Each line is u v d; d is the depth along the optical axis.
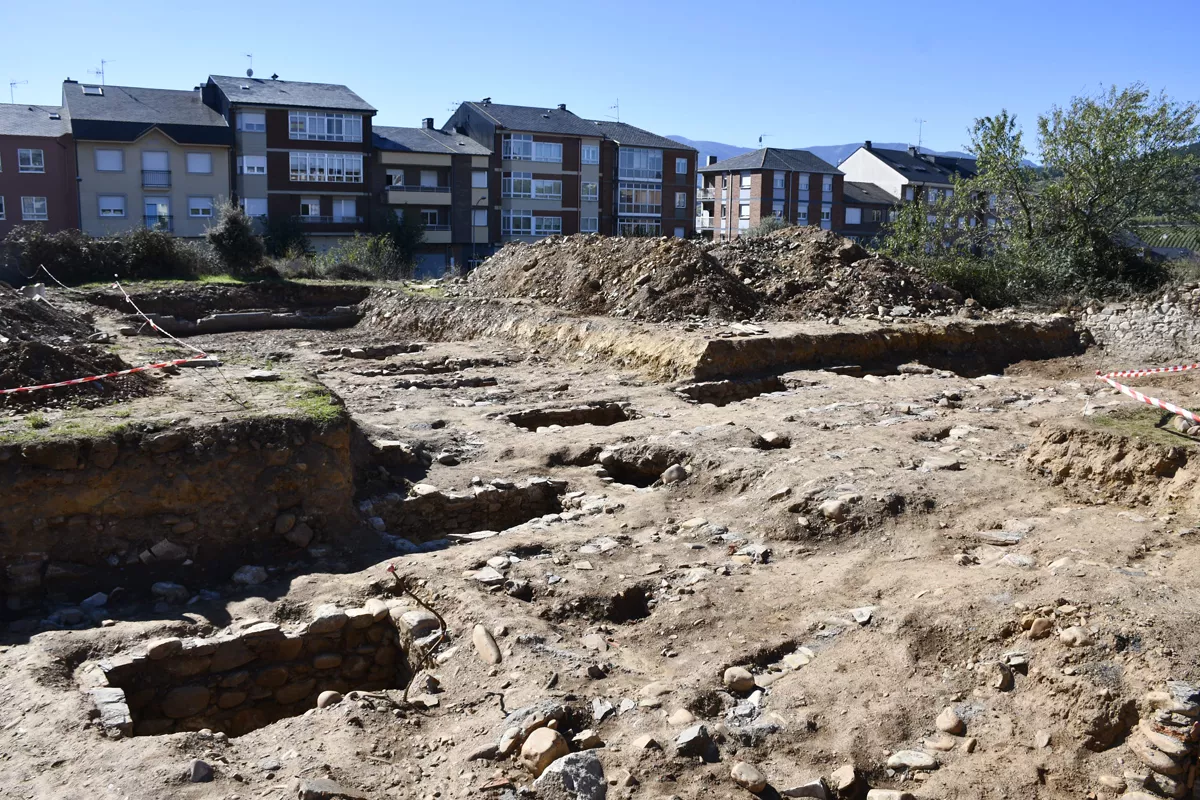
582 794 4.02
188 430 7.37
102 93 38.41
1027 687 4.77
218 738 4.61
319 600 6.42
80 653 5.63
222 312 22.78
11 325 12.16
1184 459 6.99
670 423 10.83
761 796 4.11
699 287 17.52
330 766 4.29
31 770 4.18
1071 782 4.17
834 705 4.79
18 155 34.56
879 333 16.17
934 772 4.29
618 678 5.16
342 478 7.73
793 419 10.86
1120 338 18.14
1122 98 23.66
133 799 3.95
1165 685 4.39
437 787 4.21
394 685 6.23
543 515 8.65
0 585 6.35
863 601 5.91
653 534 7.52
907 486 7.71
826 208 56.75
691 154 51.53
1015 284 21.28
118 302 21.64
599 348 16.11
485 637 5.53
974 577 5.85
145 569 6.80
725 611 5.98
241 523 7.21
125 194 36.31
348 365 16.11
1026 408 11.76
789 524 7.34
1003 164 24.77
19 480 6.57
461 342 18.78
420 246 43.31
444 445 9.88
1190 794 4.15
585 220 48.22
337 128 40.12
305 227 40.03
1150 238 25.64
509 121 45.34
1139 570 5.72
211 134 37.34
